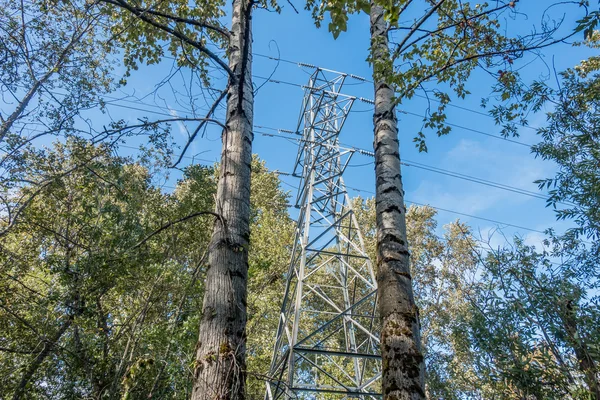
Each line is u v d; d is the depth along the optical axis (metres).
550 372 5.36
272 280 12.67
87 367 9.39
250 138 4.80
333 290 19.78
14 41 6.69
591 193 6.01
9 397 9.02
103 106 6.76
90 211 8.33
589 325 5.21
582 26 3.65
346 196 10.54
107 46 8.45
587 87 6.64
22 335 8.94
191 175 10.41
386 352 3.92
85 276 8.60
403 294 4.24
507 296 5.95
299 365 15.29
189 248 11.62
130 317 10.41
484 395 6.50
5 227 7.97
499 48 5.42
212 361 3.26
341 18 3.78
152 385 10.08
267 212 19.03
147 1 7.60
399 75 5.29
